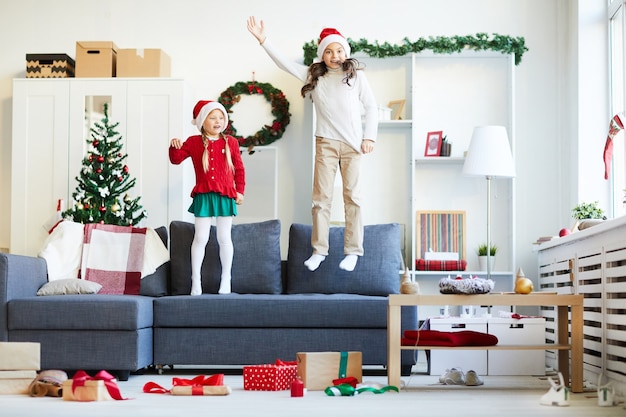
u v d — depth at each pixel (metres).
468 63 6.93
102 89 6.67
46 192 6.65
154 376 5.07
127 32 7.13
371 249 5.57
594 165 6.48
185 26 7.11
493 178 6.83
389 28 6.99
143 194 6.60
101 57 6.71
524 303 4.28
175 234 5.68
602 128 6.49
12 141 6.70
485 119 6.90
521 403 3.79
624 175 5.97
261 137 6.87
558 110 6.89
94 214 6.18
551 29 6.92
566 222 6.78
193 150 5.57
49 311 4.81
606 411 3.52
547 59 6.92
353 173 5.41
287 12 7.06
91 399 3.87
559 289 5.61
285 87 7.03
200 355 5.05
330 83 5.41
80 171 6.56
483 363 5.14
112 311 4.80
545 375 5.14
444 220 6.75
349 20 7.02
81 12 7.16
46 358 4.82
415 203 6.84
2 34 7.19
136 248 5.67
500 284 6.76
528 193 6.88
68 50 7.16
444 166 6.88
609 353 4.27
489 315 5.55
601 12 6.54
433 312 6.75
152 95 6.65
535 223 6.86
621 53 6.20
